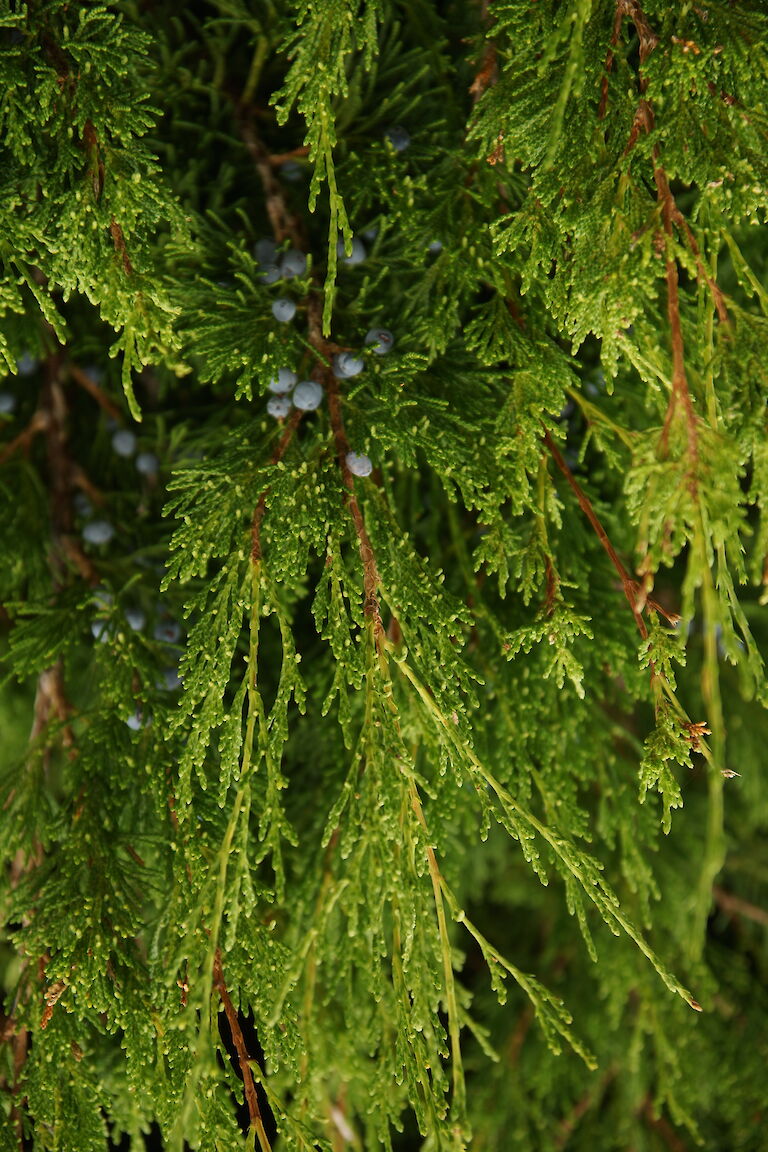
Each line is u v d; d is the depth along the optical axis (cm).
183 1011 61
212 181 66
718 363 59
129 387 61
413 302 64
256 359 62
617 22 60
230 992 61
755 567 58
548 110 60
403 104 65
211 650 61
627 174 59
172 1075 61
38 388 73
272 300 63
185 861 62
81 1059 63
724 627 57
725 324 59
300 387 62
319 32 60
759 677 58
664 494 58
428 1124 61
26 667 65
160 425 70
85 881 63
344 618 61
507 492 62
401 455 62
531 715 64
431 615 61
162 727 64
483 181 63
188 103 66
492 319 62
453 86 65
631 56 64
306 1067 64
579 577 65
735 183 59
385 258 65
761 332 59
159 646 66
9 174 61
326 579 61
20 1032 64
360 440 62
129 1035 61
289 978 60
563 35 58
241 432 63
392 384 62
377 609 61
